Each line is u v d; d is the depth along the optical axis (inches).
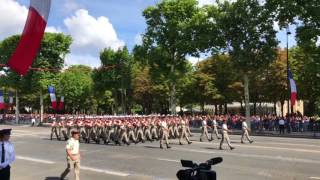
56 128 1384.1
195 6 2188.7
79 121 1288.1
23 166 800.3
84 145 1165.1
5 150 446.9
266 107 3034.0
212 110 3326.8
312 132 1675.7
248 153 932.0
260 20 1740.9
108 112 3636.8
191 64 2304.4
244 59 1747.0
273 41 1748.3
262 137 1450.5
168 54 2188.7
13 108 4015.8
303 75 2032.5
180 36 2124.8
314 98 2180.1
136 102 3080.7
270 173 673.6
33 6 417.4
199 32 1961.1
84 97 3511.3
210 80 2514.8
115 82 2851.9
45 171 740.7
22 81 2657.5
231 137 1434.5
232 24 1782.7
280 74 2206.0
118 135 1177.4
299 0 1635.1
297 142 1220.5
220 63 2212.1
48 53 2600.9
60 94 3090.6
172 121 1322.6
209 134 1562.5
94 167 765.9
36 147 1138.0
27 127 2317.9
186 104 2741.1
